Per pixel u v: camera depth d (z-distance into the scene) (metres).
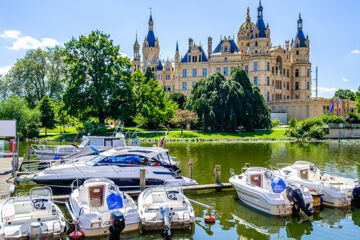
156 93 73.62
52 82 81.62
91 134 60.62
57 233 13.74
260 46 110.81
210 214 17.06
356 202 19.17
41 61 82.56
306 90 123.19
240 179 20.86
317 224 16.64
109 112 68.06
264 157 39.00
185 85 122.88
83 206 15.69
